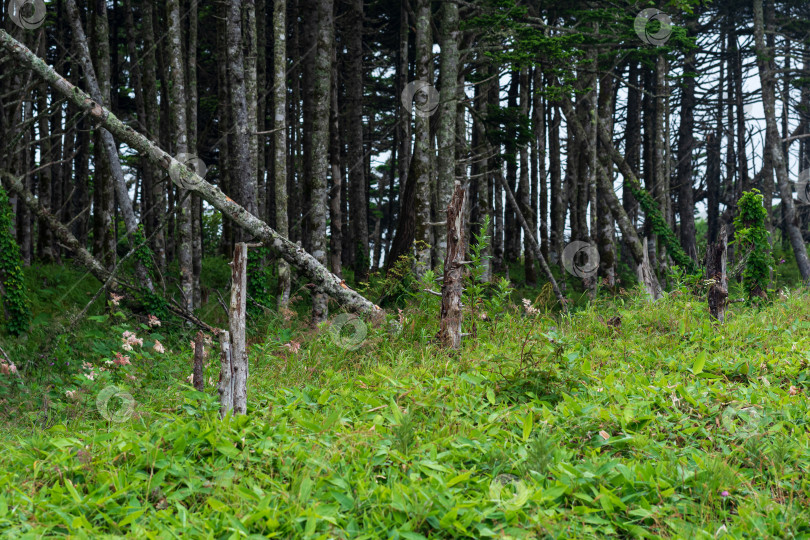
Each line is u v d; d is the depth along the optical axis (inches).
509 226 1101.1
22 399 304.5
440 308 347.6
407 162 924.6
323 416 212.8
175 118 588.1
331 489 158.9
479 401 227.6
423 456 178.2
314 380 288.0
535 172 1061.8
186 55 853.2
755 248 518.6
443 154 626.5
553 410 220.5
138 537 139.5
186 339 464.4
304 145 831.7
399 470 170.1
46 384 336.5
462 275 333.7
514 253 1095.0
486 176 816.3
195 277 685.9
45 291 567.5
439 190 629.6
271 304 565.6
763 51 1030.4
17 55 395.5
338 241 727.7
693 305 383.6
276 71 566.9
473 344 322.7
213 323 577.9
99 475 165.9
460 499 151.9
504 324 357.7
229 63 559.2
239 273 214.1
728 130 1255.5
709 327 342.0
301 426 201.3
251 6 589.9
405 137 925.8
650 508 152.8
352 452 177.0
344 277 860.6
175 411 238.1
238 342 212.5
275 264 765.3
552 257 1072.2
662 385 236.8
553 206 1015.6
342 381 273.0
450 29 627.5
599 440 190.5
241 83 559.2
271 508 148.9
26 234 661.3
